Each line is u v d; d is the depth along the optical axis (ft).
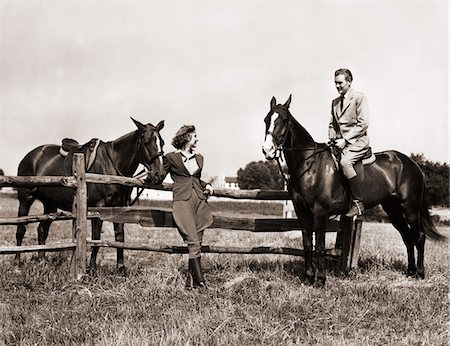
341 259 27.37
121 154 26.86
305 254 24.85
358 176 24.84
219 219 26.04
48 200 30.42
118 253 26.50
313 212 24.08
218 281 24.93
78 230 25.09
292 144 23.63
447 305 21.48
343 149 24.44
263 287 23.26
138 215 25.68
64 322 18.45
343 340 16.96
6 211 78.33
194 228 23.39
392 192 27.04
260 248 26.37
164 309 20.48
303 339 17.49
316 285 23.95
